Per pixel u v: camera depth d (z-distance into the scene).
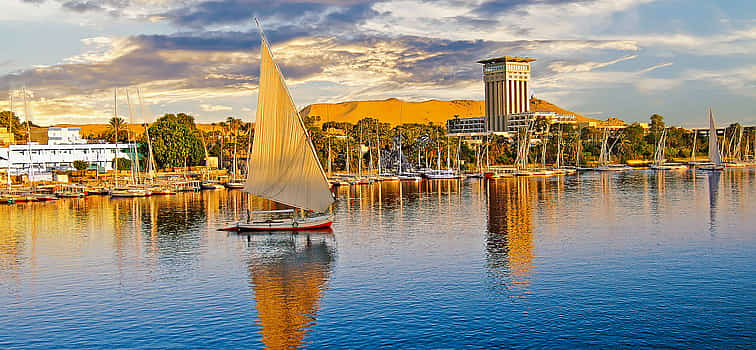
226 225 74.69
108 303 41.19
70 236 68.19
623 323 35.69
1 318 38.31
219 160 195.62
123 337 34.84
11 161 151.00
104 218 83.81
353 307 39.38
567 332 34.47
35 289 44.97
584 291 42.00
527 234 65.50
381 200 105.50
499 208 90.75
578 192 116.88
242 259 54.03
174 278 47.66
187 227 73.75
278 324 36.50
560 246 58.00
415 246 58.94
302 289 43.81
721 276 45.44
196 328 36.12
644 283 43.81
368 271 48.72
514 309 38.38
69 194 116.12
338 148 178.38
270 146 64.94
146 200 110.69
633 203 94.81
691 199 99.06
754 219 74.06
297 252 56.66
